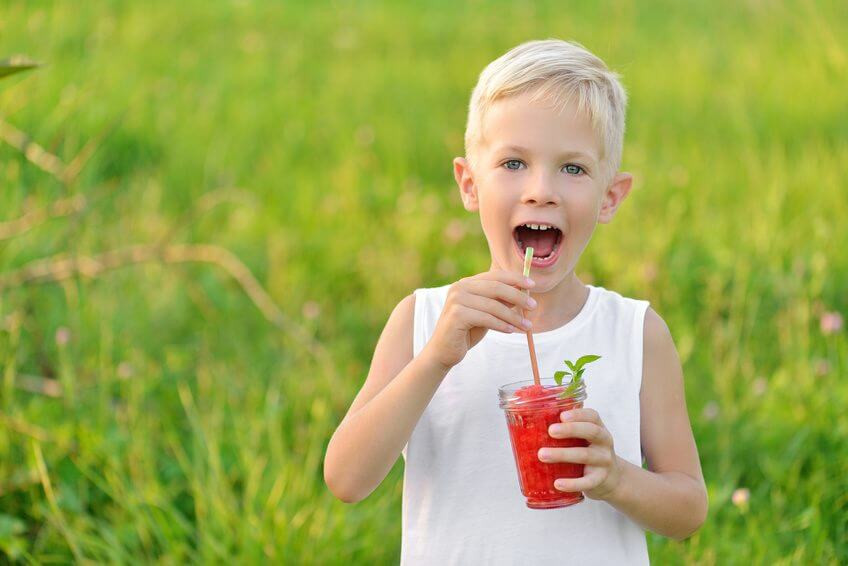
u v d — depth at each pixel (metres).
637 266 5.56
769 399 4.33
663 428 2.38
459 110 8.69
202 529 3.64
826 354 4.68
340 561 3.56
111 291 5.44
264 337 5.47
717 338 4.85
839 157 6.88
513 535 2.29
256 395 4.68
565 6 11.88
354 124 8.29
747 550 3.49
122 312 5.38
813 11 9.73
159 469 4.22
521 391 2.12
